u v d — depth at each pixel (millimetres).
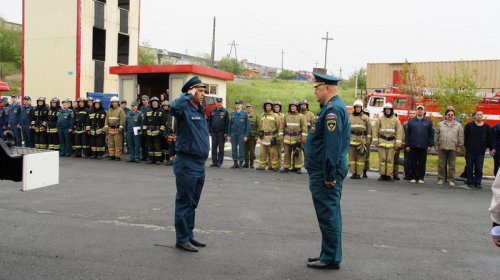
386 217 7383
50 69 23250
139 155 14430
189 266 4828
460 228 6762
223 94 20922
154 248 5441
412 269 4898
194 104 5391
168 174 11742
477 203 8891
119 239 5801
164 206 7781
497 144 11148
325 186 4793
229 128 13617
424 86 21453
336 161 4645
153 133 13805
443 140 11453
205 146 5395
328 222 4801
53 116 15891
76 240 5723
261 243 5734
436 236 6273
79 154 15438
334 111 4695
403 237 6180
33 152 4543
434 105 15812
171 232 6172
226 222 6758
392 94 21750
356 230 6508
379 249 5605
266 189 9742
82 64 22891
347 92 47719
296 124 12680
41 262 4887
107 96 20891
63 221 6664
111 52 24766
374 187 10625
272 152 13125
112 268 4727
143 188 9562
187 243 5395
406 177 12258
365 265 4996
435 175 13359
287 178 11555
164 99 17016
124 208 7586
